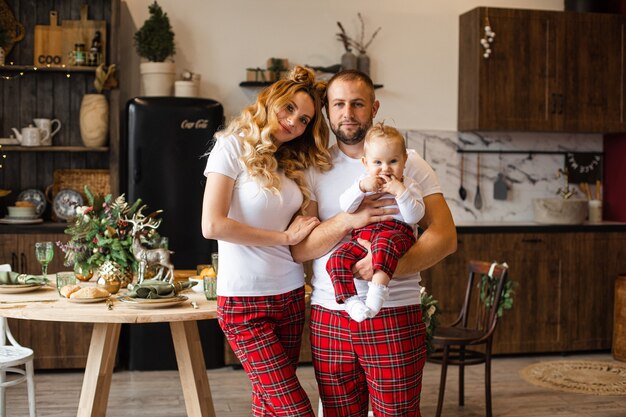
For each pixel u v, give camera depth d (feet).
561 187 23.04
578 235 20.98
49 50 19.77
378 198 8.65
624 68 21.80
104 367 11.99
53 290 12.23
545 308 20.81
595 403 16.57
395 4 21.89
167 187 18.70
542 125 21.27
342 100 8.65
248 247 8.74
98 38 19.53
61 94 20.03
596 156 23.25
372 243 8.36
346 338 8.45
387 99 21.99
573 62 21.42
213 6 20.95
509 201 22.74
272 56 21.26
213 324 19.22
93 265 12.46
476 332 15.44
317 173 9.10
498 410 16.02
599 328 21.18
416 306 8.59
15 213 18.95
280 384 8.63
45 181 20.13
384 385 8.32
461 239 20.26
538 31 21.16
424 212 8.47
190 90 19.98
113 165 19.20
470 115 21.48
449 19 22.20
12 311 10.50
